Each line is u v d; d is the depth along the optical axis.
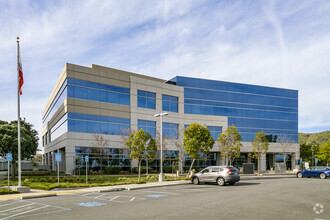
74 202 13.18
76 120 37.47
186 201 12.89
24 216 9.86
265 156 62.44
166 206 11.52
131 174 38.62
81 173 36.03
